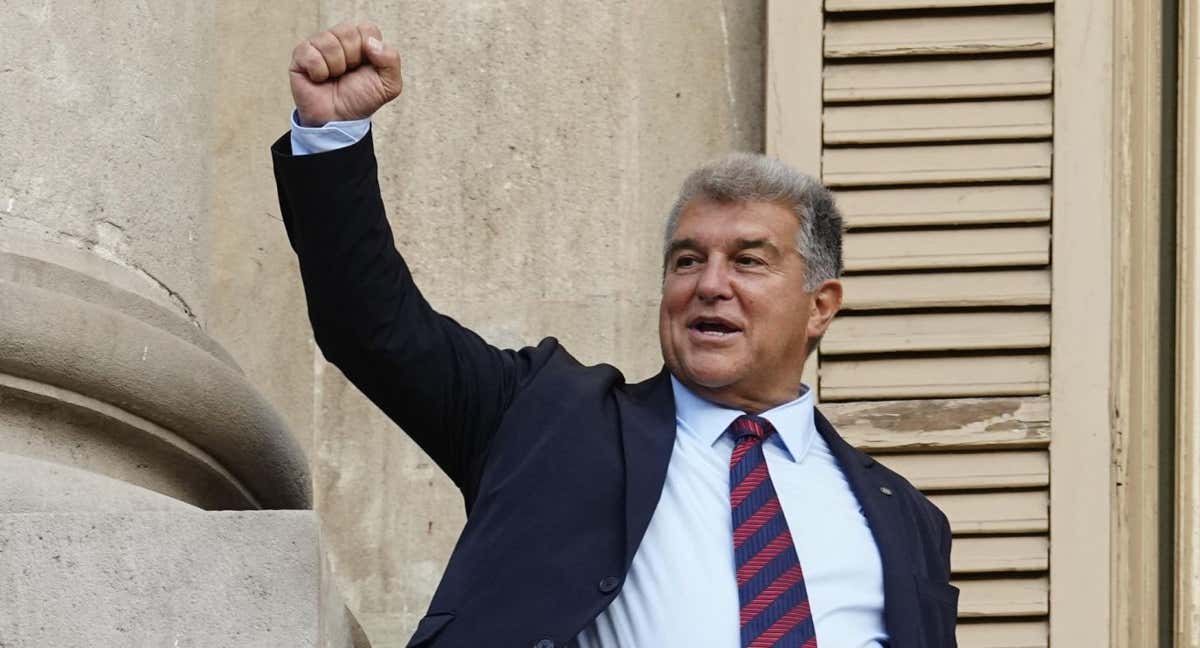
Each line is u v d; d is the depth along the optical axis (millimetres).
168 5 7969
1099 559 9070
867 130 9336
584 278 9469
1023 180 9297
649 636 7004
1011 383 9188
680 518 7215
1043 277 9250
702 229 7621
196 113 8086
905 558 7355
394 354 7121
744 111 9578
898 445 9125
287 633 6555
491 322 9430
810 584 7180
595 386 7387
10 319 6930
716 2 9664
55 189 7398
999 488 9133
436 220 9500
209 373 7426
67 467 7012
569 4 9625
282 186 7133
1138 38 9359
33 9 7453
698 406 7523
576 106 9562
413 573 9266
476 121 9562
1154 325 9188
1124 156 9289
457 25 9609
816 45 9383
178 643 6516
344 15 9570
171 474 7477
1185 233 9164
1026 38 9367
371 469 9336
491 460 7215
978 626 9055
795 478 7438
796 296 7641
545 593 6922
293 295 9445
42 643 6461
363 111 7043
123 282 7500
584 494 7105
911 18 9398
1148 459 9117
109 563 6535
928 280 9242
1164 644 9016
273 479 7836
